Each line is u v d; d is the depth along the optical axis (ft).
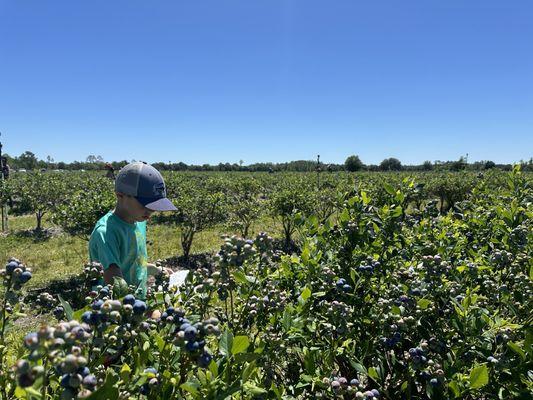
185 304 5.93
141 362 4.48
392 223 8.59
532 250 8.66
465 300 6.19
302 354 6.42
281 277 7.98
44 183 57.00
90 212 27.94
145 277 8.80
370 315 7.05
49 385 4.36
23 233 46.14
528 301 6.72
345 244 8.43
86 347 4.23
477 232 11.07
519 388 5.39
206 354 4.30
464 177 65.98
